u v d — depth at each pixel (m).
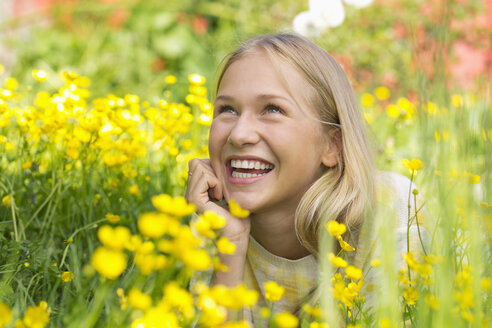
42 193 2.21
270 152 1.70
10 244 1.76
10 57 5.64
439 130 1.09
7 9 6.16
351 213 1.78
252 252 1.90
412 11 4.84
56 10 6.01
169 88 3.80
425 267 1.30
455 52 5.14
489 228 1.08
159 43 6.05
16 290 1.54
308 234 1.77
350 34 5.15
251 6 5.65
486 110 1.11
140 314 1.17
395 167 3.31
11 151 2.60
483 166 1.06
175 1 6.14
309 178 1.78
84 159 2.29
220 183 1.79
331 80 1.83
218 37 5.89
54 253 1.87
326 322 1.25
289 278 1.87
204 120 2.64
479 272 1.08
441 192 1.10
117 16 6.24
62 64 5.67
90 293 1.57
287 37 1.84
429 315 1.20
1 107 2.23
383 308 1.15
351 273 1.37
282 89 1.71
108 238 0.95
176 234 1.02
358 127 1.89
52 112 2.28
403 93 5.07
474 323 1.10
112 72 5.66
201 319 1.08
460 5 5.27
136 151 2.47
